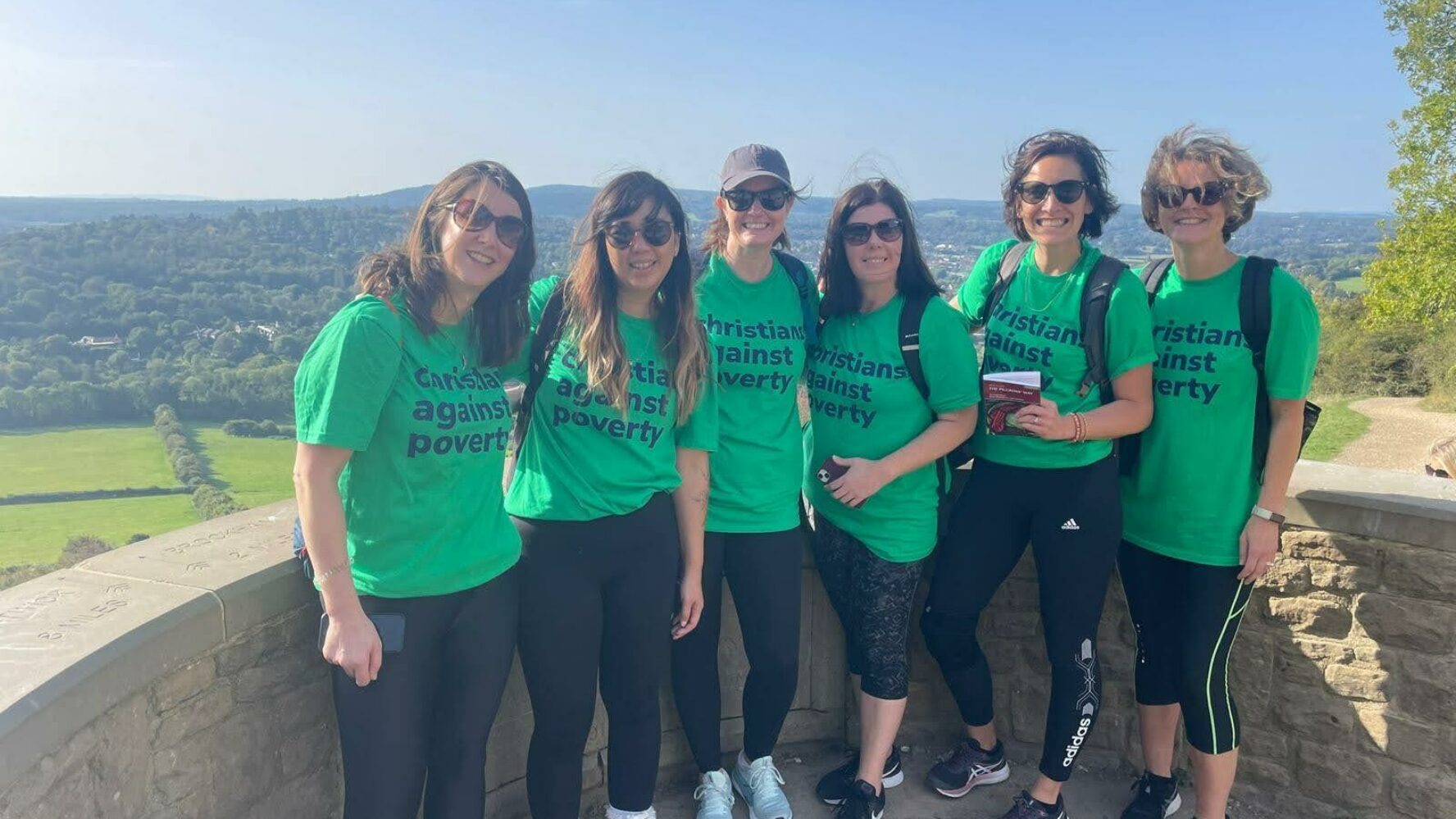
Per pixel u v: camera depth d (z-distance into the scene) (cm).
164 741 163
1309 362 212
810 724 294
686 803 265
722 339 235
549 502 205
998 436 238
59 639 149
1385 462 1883
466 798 184
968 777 269
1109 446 232
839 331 248
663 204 200
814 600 288
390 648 171
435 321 174
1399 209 2209
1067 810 265
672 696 271
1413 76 2134
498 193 172
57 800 137
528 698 247
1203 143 215
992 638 293
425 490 175
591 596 207
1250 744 266
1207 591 225
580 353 204
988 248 263
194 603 168
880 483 229
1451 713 230
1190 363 223
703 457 226
